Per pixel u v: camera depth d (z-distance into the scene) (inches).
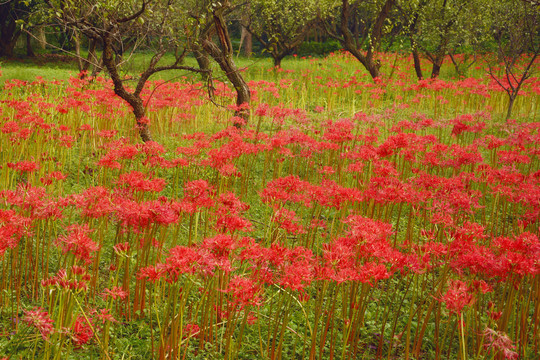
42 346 133.4
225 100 403.2
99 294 156.7
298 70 775.1
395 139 243.6
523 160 239.3
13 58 995.9
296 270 124.3
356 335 141.2
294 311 166.9
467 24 665.0
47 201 156.8
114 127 355.6
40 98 372.5
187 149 223.6
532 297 169.8
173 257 116.3
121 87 306.3
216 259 126.3
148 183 164.4
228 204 154.6
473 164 267.6
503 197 226.1
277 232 184.5
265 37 1320.1
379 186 199.3
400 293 182.2
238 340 135.2
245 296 125.4
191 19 311.6
